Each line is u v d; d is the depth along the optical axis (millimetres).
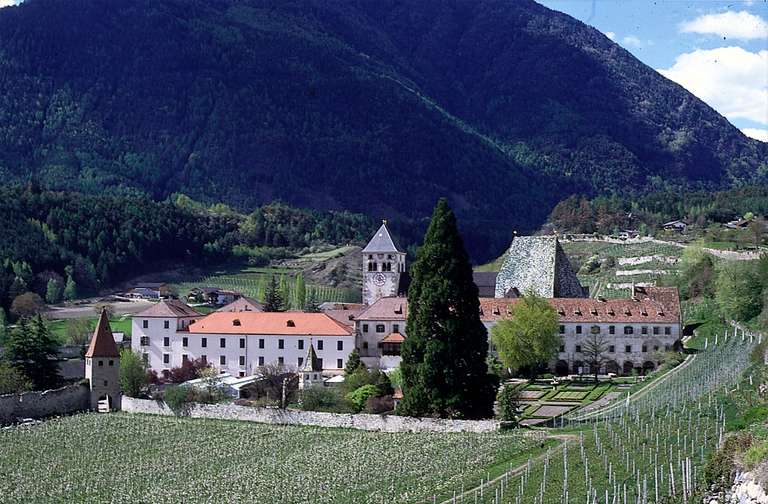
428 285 186875
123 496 161375
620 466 142625
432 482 152875
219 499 155875
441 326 186250
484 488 145375
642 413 171625
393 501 146500
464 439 172875
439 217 188875
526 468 151500
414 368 188000
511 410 181000
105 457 184125
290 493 155875
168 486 164875
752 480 118375
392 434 182750
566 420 183125
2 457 186375
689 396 176750
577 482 139625
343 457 171125
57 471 176875
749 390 166875
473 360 185875
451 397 184250
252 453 180000
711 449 139875
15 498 162875
